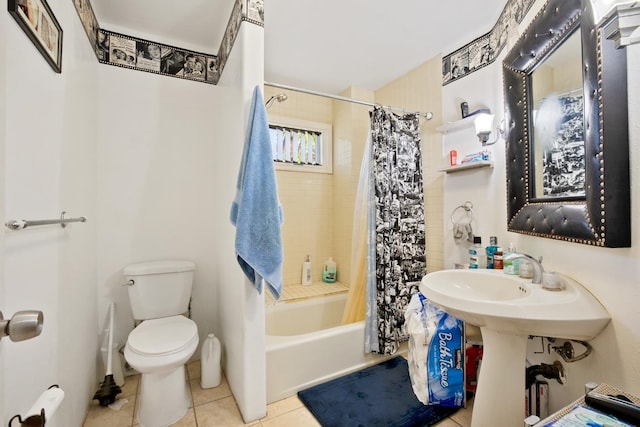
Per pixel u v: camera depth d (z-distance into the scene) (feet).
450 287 4.55
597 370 3.21
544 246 4.21
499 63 5.50
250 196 4.23
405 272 6.58
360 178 6.75
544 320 2.99
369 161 6.56
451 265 6.55
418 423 4.54
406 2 5.21
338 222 8.96
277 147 8.44
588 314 3.02
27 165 3.01
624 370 2.86
